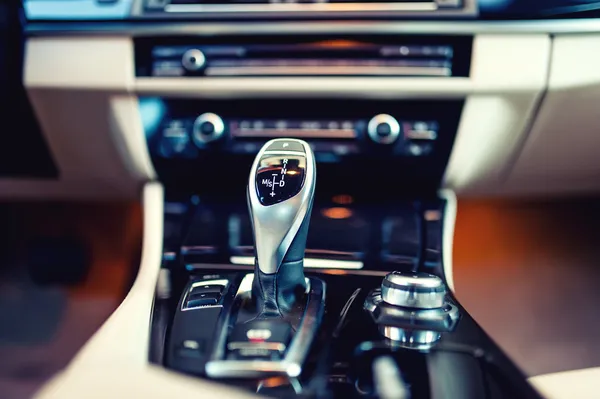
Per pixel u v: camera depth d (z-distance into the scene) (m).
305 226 0.64
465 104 0.84
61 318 1.41
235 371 0.50
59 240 1.43
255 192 0.64
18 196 1.12
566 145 0.88
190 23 0.84
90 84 0.86
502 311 1.23
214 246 0.89
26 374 1.24
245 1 0.85
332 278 0.79
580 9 0.81
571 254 1.30
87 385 0.43
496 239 1.31
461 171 0.89
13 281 1.44
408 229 0.90
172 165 0.91
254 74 0.84
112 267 1.44
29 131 0.94
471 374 0.51
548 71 0.82
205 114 0.87
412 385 0.49
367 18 0.83
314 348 0.54
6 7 0.86
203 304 0.64
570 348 1.17
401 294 0.62
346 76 0.84
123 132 0.89
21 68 0.88
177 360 0.52
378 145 0.86
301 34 0.83
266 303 0.62
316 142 0.87
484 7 0.82
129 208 1.42
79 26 0.86
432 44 0.83
